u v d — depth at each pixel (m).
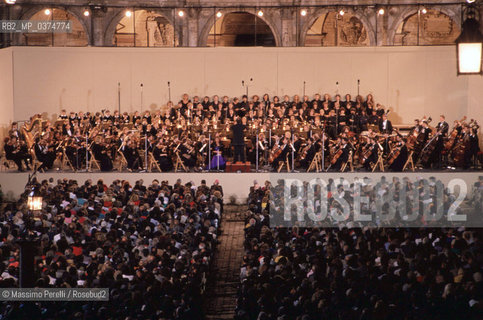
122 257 18.11
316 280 15.55
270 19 36.81
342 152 27.66
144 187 25.30
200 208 22.92
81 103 35.25
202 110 32.31
